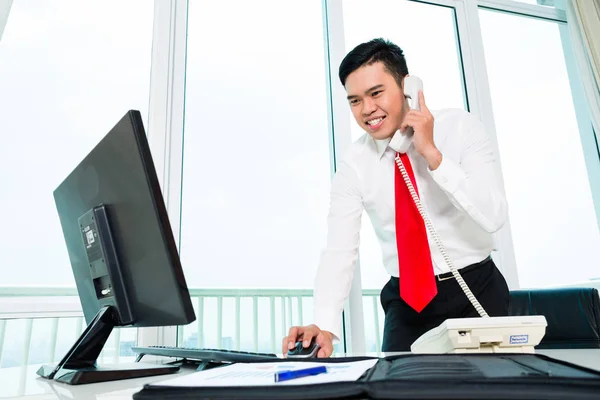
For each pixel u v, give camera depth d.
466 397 0.32
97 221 0.74
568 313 1.35
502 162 2.40
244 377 0.46
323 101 2.17
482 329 0.63
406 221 1.11
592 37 2.49
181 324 0.65
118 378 0.68
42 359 1.83
